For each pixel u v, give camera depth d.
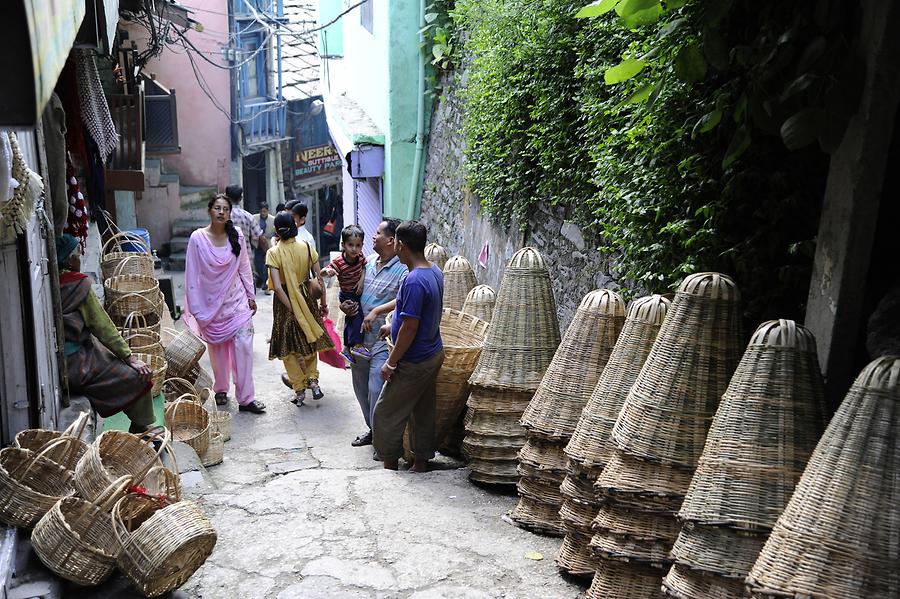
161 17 15.04
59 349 5.55
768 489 3.09
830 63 3.37
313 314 8.07
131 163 14.96
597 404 4.13
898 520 2.60
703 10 3.85
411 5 12.30
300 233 10.10
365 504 5.08
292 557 4.34
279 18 24.28
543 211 7.54
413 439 5.94
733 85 3.97
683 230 4.31
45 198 5.73
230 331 7.91
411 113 12.80
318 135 27.14
